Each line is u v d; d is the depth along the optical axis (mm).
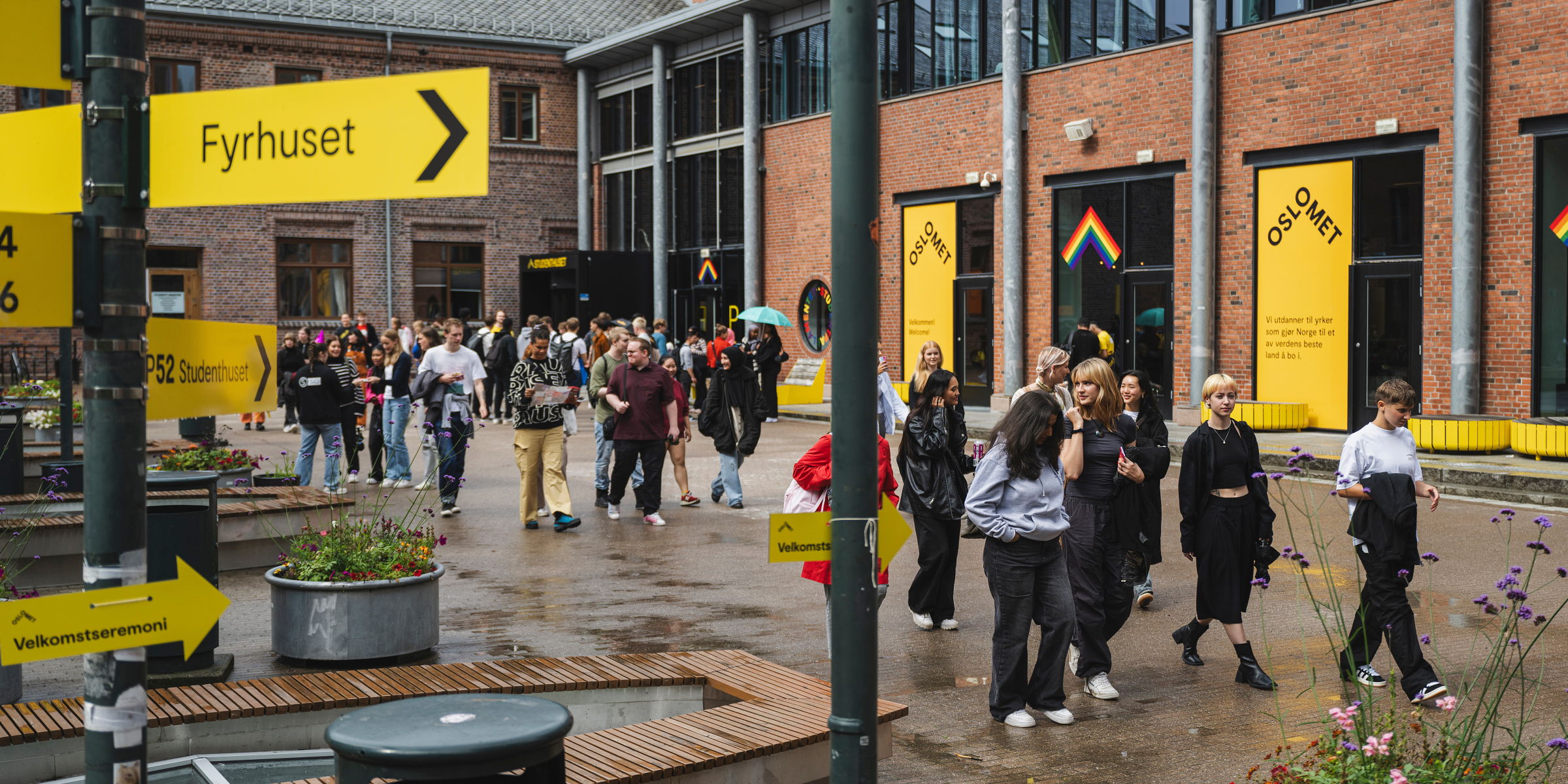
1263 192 19969
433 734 2703
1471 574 9781
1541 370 16953
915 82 26312
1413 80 17969
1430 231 17812
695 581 9664
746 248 29812
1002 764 5609
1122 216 22047
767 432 22234
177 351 3084
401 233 33438
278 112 2436
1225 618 6902
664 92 32656
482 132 2283
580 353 21781
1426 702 6355
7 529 8727
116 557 2402
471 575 9898
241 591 9125
